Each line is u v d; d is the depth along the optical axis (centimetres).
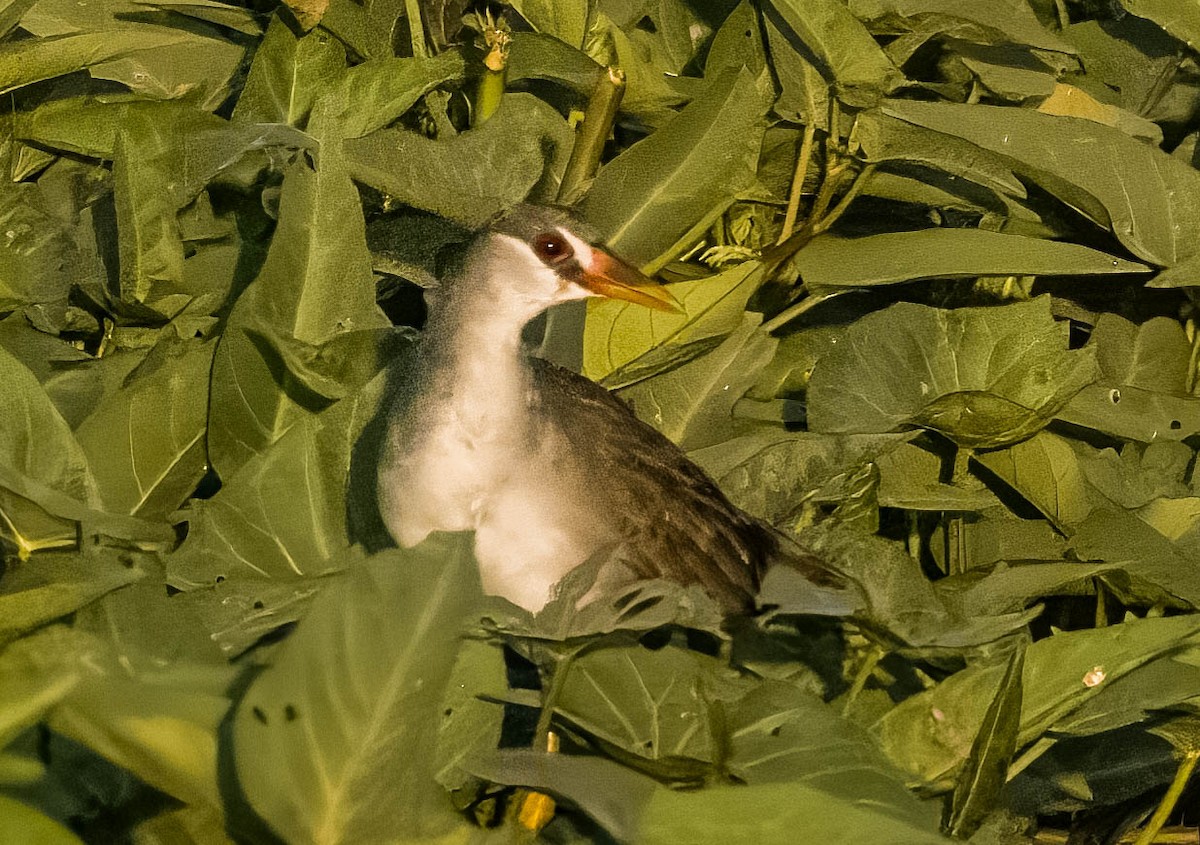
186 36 938
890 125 920
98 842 570
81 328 866
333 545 724
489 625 661
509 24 1020
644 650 690
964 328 846
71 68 899
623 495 734
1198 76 1062
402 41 1001
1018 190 928
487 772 612
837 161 950
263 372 766
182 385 764
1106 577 789
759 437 816
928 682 719
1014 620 685
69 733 577
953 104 919
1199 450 893
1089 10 1091
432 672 555
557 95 984
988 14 939
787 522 805
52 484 702
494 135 893
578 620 665
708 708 653
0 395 696
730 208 973
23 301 852
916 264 873
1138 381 938
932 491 813
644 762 629
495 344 714
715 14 1036
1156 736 727
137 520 690
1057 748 731
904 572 716
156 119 843
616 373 848
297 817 539
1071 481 839
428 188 872
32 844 528
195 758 559
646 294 734
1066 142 916
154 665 604
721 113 898
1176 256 912
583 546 720
